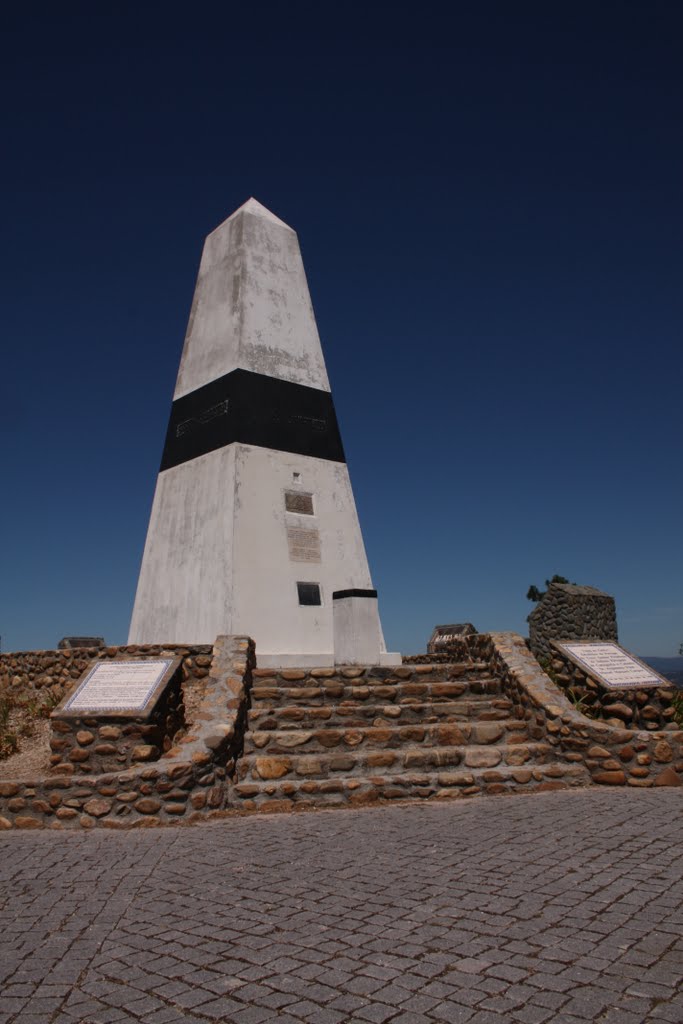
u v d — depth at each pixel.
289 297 15.97
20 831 7.25
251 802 7.95
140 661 9.13
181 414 15.49
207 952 4.12
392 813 7.60
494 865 5.52
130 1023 3.38
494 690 10.50
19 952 4.21
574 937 4.12
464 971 3.77
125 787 7.45
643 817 6.90
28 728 10.39
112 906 4.93
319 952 4.07
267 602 13.16
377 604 11.86
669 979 3.61
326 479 14.88
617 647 10.61
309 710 9.48
